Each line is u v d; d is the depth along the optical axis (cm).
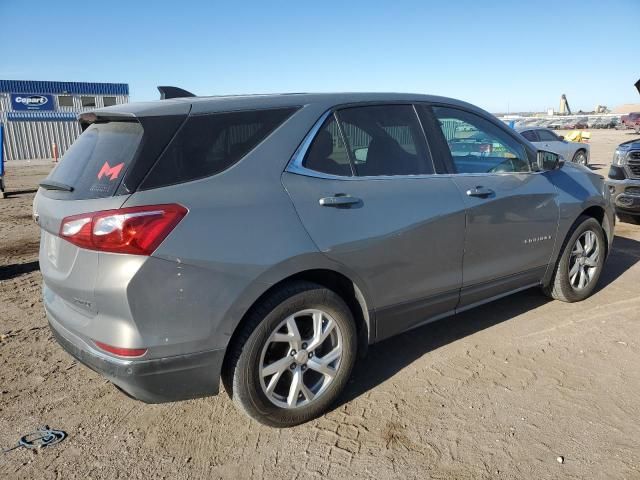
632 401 318
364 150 330
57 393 344
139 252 243
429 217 340
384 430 297
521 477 258
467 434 291
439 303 361
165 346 253
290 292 285
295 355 293
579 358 372
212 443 290
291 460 275
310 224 289
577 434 288
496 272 395
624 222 830
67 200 267
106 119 293
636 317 440
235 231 266
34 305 509
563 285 459
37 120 3475
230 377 280
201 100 289
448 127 381
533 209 412
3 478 263
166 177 257
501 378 349
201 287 257
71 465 273
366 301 319
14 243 798
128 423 311
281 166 292
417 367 367
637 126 5944
